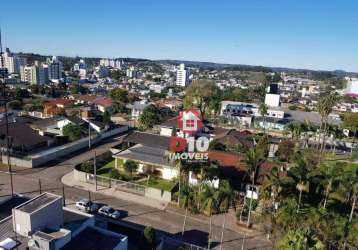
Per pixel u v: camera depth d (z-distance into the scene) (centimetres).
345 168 5056
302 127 9269
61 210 3366
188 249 3875
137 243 3919
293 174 4544
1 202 3831
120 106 13338
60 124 8862
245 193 5197
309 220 3697
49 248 2864
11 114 10119
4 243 2844
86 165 6003
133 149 6731
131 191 5391
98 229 3462
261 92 19175
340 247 3666
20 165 6297
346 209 4725
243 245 4066
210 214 4641
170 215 4712
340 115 14038
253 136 8544
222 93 17675
